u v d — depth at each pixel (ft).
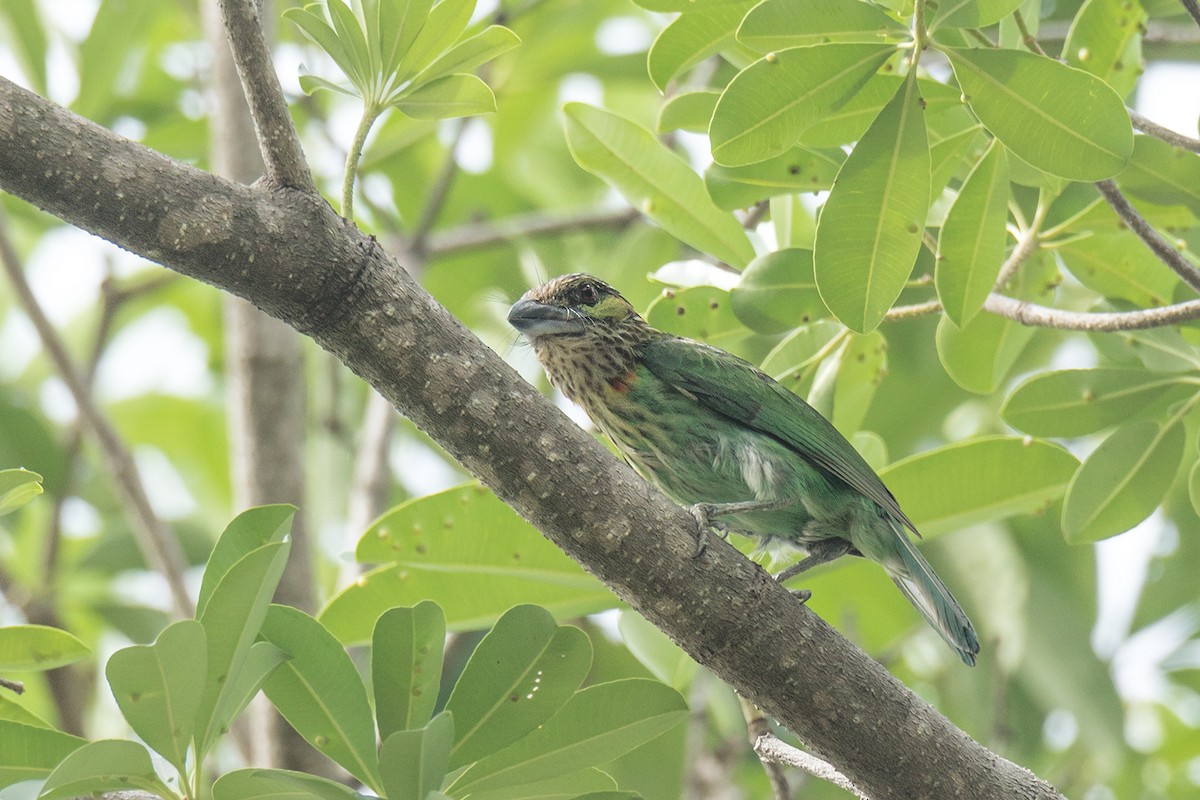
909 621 45.96
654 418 33.68
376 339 21.93
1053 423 31.04
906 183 23.77
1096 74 30.01
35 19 45.73
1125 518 30.94
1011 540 43.57
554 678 22.53
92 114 45.62
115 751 20.38
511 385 22.35
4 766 22.26
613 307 34.78
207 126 48.14
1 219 42.16
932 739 23.56
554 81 50.88
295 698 22.68
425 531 28.89
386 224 46.80
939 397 47.03
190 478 53.93
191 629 20.03
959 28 23.86
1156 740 49.78
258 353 38.99
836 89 23.71
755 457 32.32
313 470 48.85
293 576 37.68
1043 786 23.89
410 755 19.86
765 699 23.50
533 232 50.26
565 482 22.39
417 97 23.76
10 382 55.36
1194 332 30.96
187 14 51.65
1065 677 41.96
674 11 27.78
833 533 32.86
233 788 20.86
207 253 21.34
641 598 23.02
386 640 22.12
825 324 33.32
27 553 48.78
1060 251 31.35
